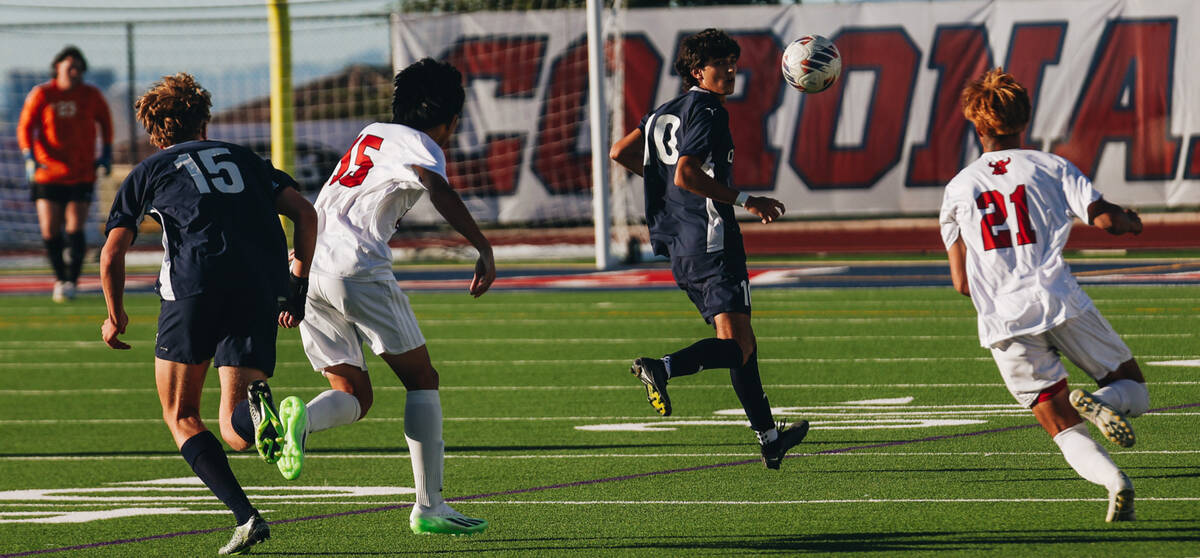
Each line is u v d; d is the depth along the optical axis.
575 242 80.19
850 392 32.50
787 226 80.06
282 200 18.19
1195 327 42.44
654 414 30.17
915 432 26.83
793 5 69.56
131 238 17.75
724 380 35.59
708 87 21.98
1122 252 68.62
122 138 87.88
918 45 69.00
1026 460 23.67
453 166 73.31
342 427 29.69
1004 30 68.38
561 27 72.25
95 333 49.41
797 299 54.41
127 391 36.03
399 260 78.12
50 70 82.12
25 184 81.12
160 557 18.39
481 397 33.22
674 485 22.44
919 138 69.50
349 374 19.22
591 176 72.75
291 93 65.06
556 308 54.00
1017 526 18.70
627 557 17.72
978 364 36.59
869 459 24.19
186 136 18.66
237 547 17.31
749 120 70.31
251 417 16.67
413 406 18.77
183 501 22.39
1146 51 67.31
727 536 18.70
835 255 72.19
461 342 44.50
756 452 25.31
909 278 60.56
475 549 18.39
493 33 72.44
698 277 21.81
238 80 83.00
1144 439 25.17
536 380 35.91
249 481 23.92
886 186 69.88
